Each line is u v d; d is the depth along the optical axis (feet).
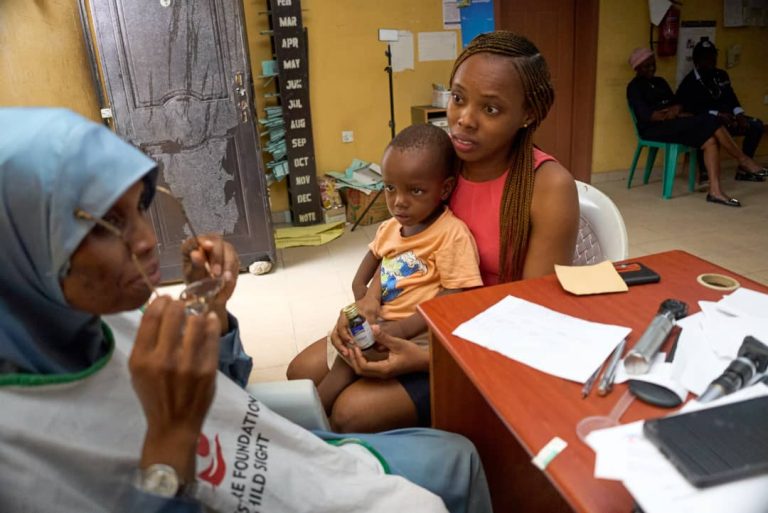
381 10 13.34
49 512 1.85
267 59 12.71
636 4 15.29
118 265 1.92
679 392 2.30
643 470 1.68
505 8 14.82
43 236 1.82
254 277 10.53
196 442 1.84
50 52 8.84
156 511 1.84
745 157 15.51
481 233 4.15
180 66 9.32
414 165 3.92
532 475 4.13
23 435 1.85
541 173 3.90
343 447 3.18
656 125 14.52
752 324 2.72
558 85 16.05
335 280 10.22
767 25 16.60
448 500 3.19
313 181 13.07
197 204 10.06
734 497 1.57
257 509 2.49
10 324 1.99
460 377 3.58
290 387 3.51
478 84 3.58
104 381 2.16
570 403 2.35
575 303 3.24
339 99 13.69
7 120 1.87
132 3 8.87
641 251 10.93
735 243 10.97
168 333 1.71
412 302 4.28
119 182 1.82
